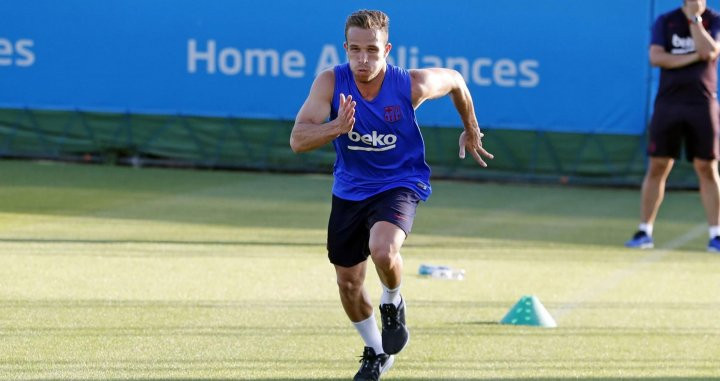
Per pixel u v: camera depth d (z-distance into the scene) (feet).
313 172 193.77
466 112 69.67
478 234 140.26
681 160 193.88
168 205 153.89
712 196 133.90
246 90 189.26
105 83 188.55
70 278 100.78
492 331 83.82
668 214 167.84
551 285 106.63
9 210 143.23
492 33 186.39
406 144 65.41
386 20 63.31
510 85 188.24
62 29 187.01
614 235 143.95
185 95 189.26
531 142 190.39
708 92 132.16
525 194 183.01
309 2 186.50
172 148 190.90
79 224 134.51
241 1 187.01
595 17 186.70
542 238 138.82
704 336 84.17
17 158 190.39
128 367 68.69
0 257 110.42
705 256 129.39
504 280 108.58
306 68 188.44
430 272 109.81
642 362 74.33
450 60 186.09
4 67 187.83
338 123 60.13
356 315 67.00
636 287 106.93
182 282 100.99
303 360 72.23
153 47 187.83
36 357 70.74
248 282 102.17
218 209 152.25
